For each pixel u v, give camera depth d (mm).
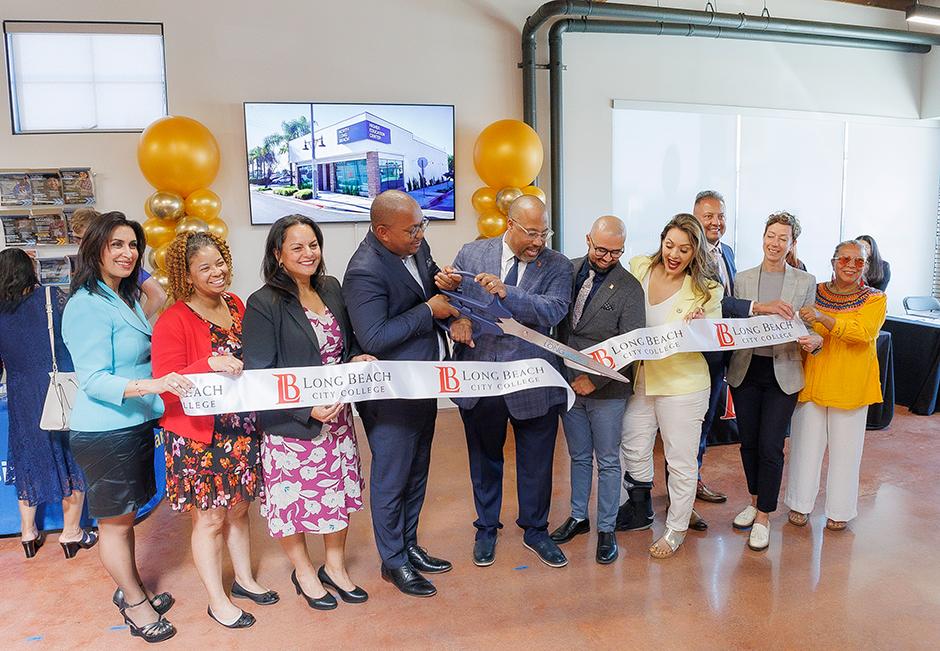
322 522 2342
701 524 3098
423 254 2570
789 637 2287
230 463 2279
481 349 2621
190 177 4453
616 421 2758
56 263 4738
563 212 5609
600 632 2338
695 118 5977
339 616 2471
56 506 3293
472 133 5414
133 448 2244
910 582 2629
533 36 5277
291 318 2266
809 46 6258
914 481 3691
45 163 4797
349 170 5148
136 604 2365
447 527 3209
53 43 4777
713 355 3064
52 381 2607
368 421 2523
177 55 4848
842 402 2916
